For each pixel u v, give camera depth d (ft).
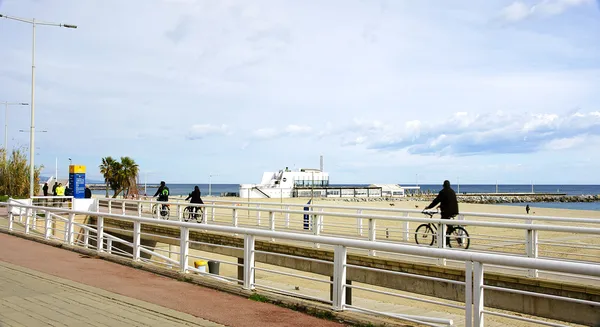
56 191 102.58
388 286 39.68
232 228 26.63
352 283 44.70
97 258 37.37
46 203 93.50
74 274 30.63
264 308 22.53
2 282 28.02
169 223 31.37
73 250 41.52
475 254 16.81
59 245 43.88
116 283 27.91
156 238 67.97
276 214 109.91
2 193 125.18
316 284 57.77
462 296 34.88
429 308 46.03
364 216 42.88
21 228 64.44
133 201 78.69
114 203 118.21
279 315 21.36
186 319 20.59
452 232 45.19
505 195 372.79
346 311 21.36
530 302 31.58
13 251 41.06
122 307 22.53
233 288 25.90
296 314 21.56
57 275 30.22
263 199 212.43
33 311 21.72
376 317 21.70
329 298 47.70
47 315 21.07
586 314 28.99
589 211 151.12
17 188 126.21
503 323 39.11
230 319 20.66
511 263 15.80
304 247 47.03
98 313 21.48
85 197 114.32
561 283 30.07
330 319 20.83
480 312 16.80
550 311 30.58
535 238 34.04
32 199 91.15
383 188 314.55
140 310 22.03
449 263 39.52
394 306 46.70
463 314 43.27
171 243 64.80
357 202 219.61
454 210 44.60
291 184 251.39
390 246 19.24
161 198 83.35
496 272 33.88
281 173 255.09
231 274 63.05
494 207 194.39
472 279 17.35
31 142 104.06
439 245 38.09
